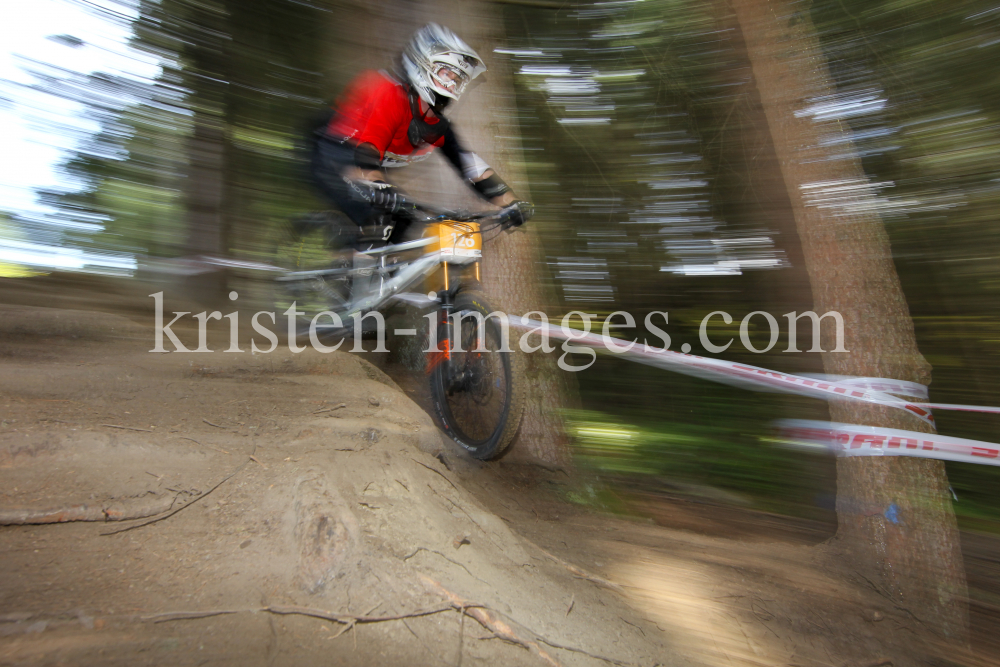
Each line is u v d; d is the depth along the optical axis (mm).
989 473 5418
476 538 2143
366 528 1760
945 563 3021
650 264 6371
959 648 2828
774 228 6055
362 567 1634
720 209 6090
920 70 4480
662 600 2490
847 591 2918
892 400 3119
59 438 1812
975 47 4273
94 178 5941
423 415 2982
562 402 3893
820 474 5402
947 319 5426
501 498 3221
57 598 1357
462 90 3166
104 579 1453
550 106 5828
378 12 4406
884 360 3188
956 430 5578
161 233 5887
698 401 6535
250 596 1513
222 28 5848
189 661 1271
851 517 3248
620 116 5809
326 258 3893
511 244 4012
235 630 1393
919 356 3213
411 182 4121
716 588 2697
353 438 2338
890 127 4668
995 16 4176
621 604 2305
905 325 3242
